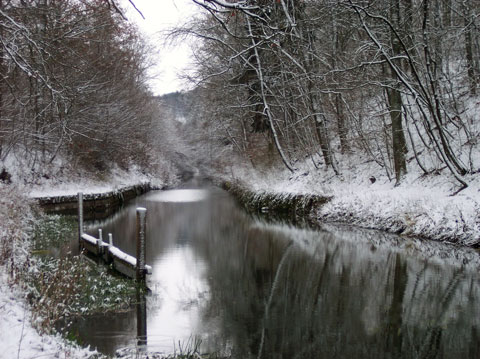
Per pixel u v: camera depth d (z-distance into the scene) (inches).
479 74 662.5
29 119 959.0
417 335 255.3
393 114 674.2
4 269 313.3
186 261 461.7
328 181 854.5
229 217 844.0
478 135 618.2
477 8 617.9
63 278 321.1
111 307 307.0
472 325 267.7
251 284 370.9
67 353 192.5
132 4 150.9
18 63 378.6
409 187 644.1
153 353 229.1
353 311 298.4
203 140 1788.9
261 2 249.0
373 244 524.4
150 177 1860.2
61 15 607.5
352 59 681.0
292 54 787.4
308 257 473.4
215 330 267.4
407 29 601.6
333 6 542.0
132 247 539.2
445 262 422.0
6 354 179.9
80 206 532.4
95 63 1032.8
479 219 472.4
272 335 259.8
